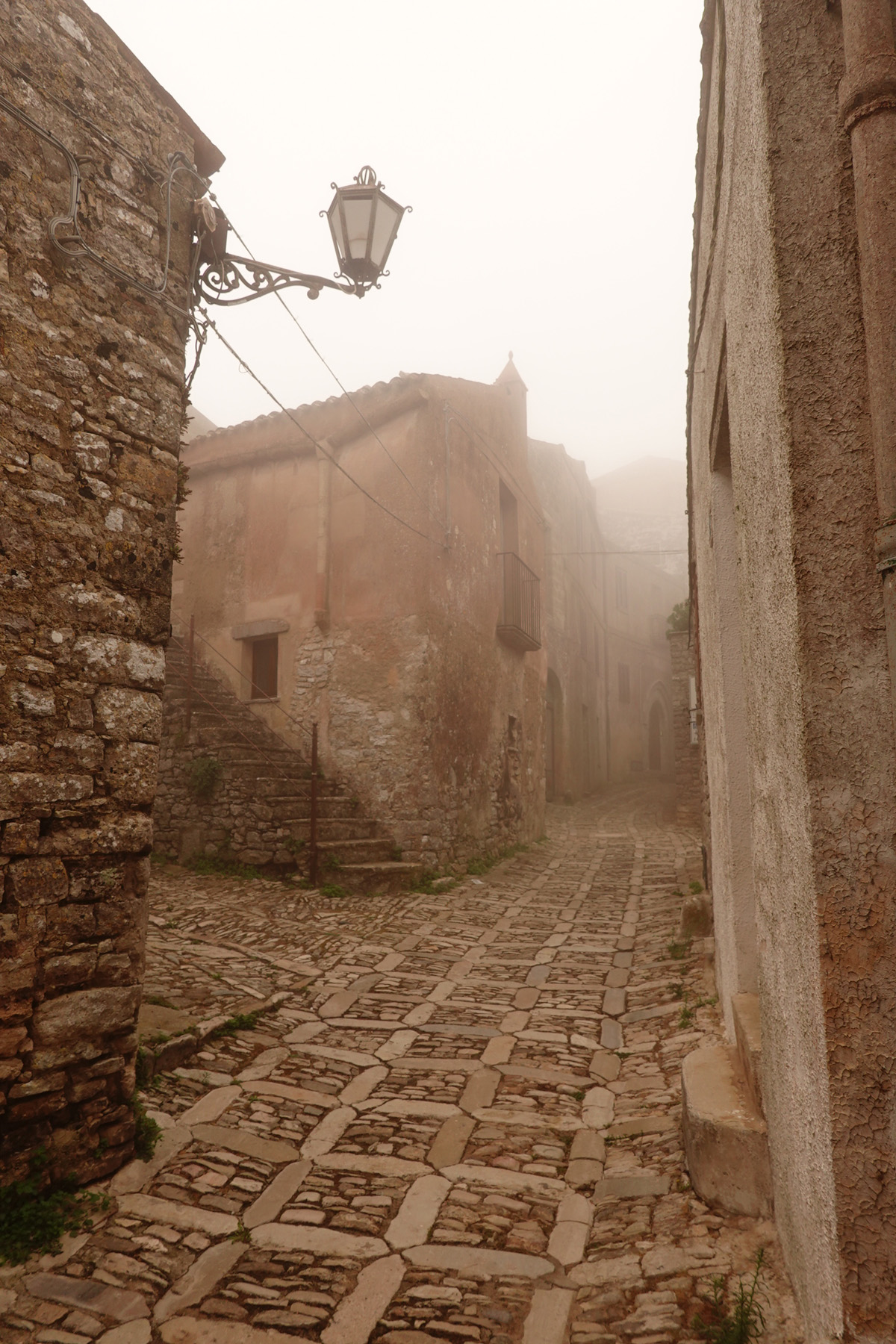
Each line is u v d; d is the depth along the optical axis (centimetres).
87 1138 292
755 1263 223
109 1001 302
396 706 979
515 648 1309
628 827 1566
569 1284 236
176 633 1183
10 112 300
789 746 180
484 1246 257
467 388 1173
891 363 154
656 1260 235
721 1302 208
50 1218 265
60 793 294
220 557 1164
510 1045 437
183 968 542
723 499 379
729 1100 275
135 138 350
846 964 155
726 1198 254
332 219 443
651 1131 329
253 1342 216
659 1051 416
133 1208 279
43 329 306
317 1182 299
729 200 255
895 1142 149
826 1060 156
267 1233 266
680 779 1522
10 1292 236
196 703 1004
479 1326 219
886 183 157
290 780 930
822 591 163
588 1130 339
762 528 205
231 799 894
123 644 321
